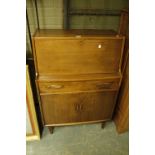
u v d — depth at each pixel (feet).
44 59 4.30
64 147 5.48
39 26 5.53
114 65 4.77
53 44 4.16
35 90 5.41
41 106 5.00
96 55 4.50
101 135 5.96
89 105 5.25
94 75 4.71
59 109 5.15
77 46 4.28
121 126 5.84
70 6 5.29
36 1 5.09
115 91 5.12
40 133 5.84
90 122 5.77
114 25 5.83
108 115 5.73
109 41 4.37
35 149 5.39
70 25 5.61
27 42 5.59
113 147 5.55
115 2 5.41
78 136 5.88
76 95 4.91
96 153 5.33
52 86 4.57
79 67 4.57
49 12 5.34
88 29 5.37
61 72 4.54
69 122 5.60
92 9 5.41
